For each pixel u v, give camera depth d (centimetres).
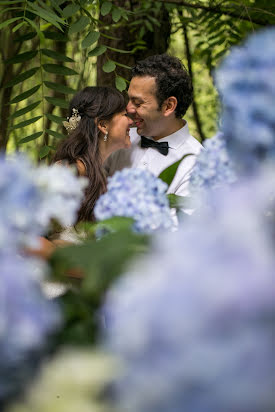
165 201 88
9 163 62
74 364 44
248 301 37
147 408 38
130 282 43
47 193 64
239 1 417
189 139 285
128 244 63
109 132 264
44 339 53
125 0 393
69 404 42
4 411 48
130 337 39
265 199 48
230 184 78
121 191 87
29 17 274
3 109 545
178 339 37
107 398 42
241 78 65
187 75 280
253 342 36
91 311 70
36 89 281
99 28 392
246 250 40
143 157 282
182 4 400
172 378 37
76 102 265
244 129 65
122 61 388
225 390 36
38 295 52
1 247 54
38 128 625
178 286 39
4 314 49
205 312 37
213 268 39
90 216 225
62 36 288
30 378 48
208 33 448
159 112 275
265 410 35
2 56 534
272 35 68
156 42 404
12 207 59
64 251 64
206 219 46
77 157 249
